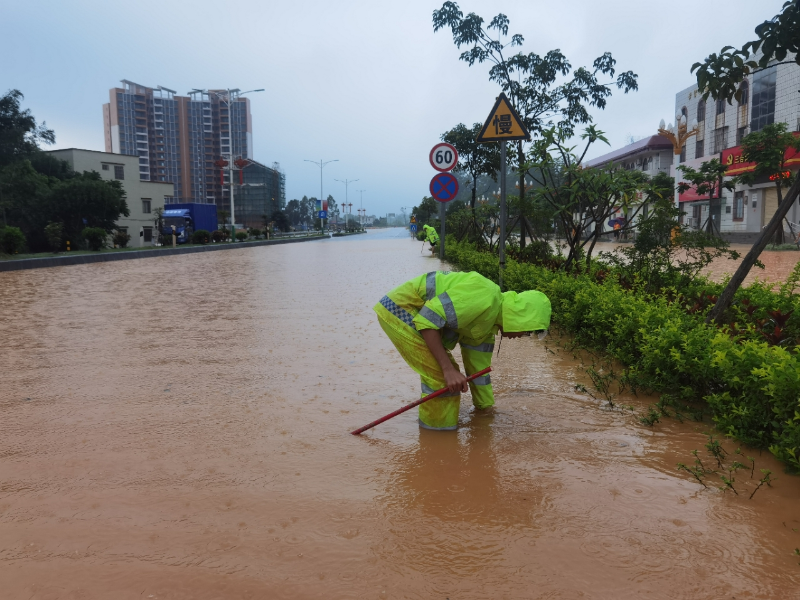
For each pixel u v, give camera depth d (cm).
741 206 3122
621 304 527
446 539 232
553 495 269
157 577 208
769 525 240
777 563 214
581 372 494
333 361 543
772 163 2242
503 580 205
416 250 2944
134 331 715
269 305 930
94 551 226
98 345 633
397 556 221
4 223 2967
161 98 10556
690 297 665
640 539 231
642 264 761
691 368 387
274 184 11862
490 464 305
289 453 324
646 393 425
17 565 218
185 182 10856
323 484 284
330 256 2423
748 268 485
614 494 269
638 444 331
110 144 10525
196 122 10775
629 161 4609
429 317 334
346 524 245
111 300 1034
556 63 1304
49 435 357
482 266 1180
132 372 514
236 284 1289
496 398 423
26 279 1521
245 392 446
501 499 266
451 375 338
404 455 319
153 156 10669
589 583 203
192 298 1040
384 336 655
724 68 500
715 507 256
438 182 1290
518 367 514
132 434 357
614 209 897
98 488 282
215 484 285
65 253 2819
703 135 3581
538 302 353
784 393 296
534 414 386
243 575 209
